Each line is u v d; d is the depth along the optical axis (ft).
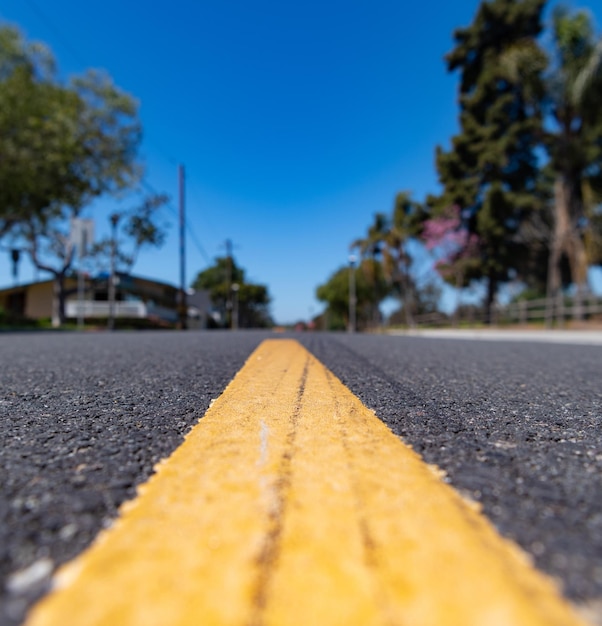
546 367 10.44
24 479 3.01
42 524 2.39
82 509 2.57
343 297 137.49
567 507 2.67
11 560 2.06
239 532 2.25
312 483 2.86
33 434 4.10
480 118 70.54
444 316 80.28
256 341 21.88
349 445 3.69
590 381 8.09
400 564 2.00
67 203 63.31
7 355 12.47
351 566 1.97
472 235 71.00
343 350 15.43
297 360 11.28
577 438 4.18
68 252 73.36
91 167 68.85
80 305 67.92
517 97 65.72
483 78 65.16
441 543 2.18
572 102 47.85
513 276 74.38
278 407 5.25
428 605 1.75
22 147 52.16
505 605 1.76
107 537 2.24
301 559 2.02
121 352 13.53
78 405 5.43
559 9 47.42
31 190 53.26
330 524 2.33
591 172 55.06
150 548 2.11
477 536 2.25
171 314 123.13
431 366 10.24
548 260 69.15
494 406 5.65
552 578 1.95
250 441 3.79
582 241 52.85
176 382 7.30
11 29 56.29
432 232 74.43
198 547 2.11
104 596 1.81
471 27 67.36
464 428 4.49
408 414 5.09
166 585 1.86
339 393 6.26
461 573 1.95
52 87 60.90
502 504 2.68
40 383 7.16
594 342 26.02
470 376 8.52
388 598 1.78
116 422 4.58
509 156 67.72
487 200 63.93
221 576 1.91
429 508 2.54
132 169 74.49
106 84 70.64
